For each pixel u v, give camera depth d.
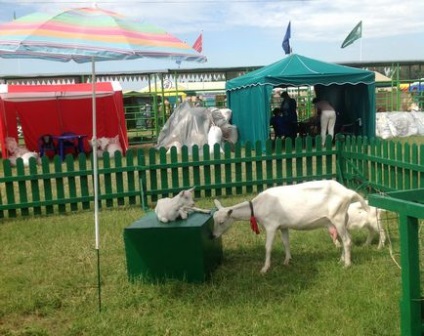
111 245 7.03
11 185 9.09
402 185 8.65
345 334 4.29
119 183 9.63
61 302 5.19
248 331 4.43
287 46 19.00
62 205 9.39
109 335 4.46
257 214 5.93
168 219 5.65
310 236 7.16
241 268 6.08
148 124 27.08
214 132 18.27
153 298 5.17
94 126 5.64
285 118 20.50
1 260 6.57
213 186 10.02
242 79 20.11
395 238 6.93
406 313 3.51
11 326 4.74
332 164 10.67
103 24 4.68
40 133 20.39
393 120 22.30
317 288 5.33
